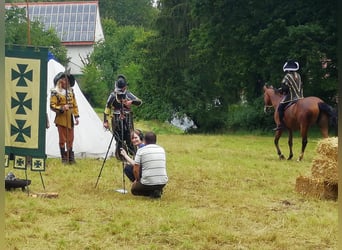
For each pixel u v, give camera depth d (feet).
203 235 22.74
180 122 124.67
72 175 36.58
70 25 195.83
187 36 114.01
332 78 88.69
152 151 29.45
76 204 27.84
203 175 38.27
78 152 44.96
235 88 108.68
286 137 85.66
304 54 84.28
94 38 191.52
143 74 121.19
